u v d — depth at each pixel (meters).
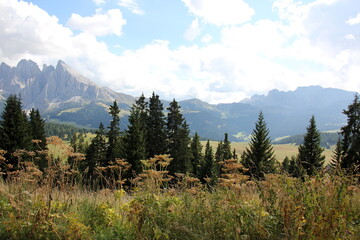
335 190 3.52
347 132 29.33
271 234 3.58
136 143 31.94
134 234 3.72
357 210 3.99
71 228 3.52
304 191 3.66
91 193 5.88
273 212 3.97
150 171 4.57
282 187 3.89
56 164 4.62
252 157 37.12
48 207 3.78
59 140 4.75
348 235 3.25
